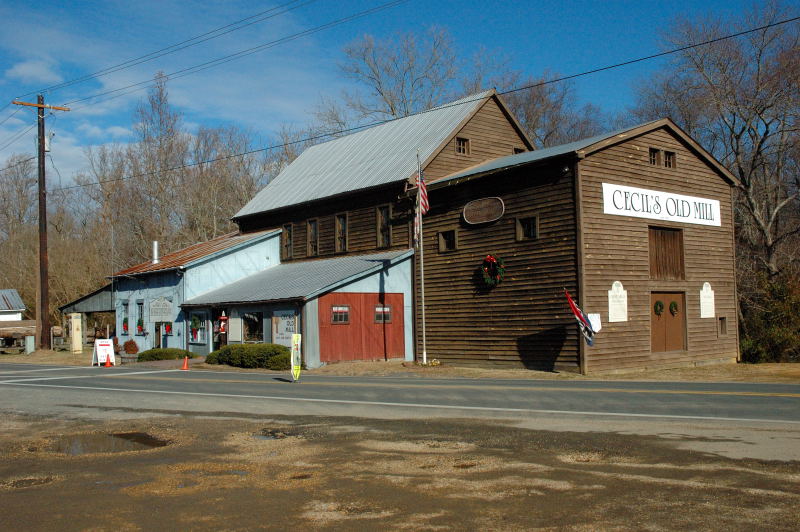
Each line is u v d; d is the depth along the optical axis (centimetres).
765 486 796
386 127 3953
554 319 2539
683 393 1656
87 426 1374
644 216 2706
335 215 3616
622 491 791
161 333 3884
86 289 6144
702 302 2912
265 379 2355
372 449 1070
